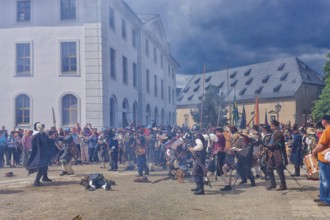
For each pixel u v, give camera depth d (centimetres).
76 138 1834
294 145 1284
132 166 1541
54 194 941
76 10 2370
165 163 1616
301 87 5634
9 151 1795
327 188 765
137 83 3206
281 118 5697
